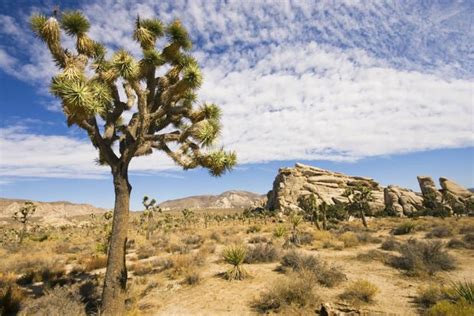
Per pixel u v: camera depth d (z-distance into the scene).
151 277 10.80
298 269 9.72
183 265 11.81
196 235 26.25
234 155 7.94
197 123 7.73
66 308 6.52
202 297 8.19
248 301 7.59
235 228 35.97
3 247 24.14
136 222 61.00
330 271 9.09
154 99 7.73
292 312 6.60
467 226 23.47
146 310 7.43
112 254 6.75
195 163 7.71
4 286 9.95
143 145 7.35
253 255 12.78
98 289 8.76
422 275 9.27
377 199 72.69
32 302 7.60
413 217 52.16
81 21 6.97
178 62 7.86
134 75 6.78
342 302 6.95
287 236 20.22
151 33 7.46
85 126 6.73
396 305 6.78
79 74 6.53
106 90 6.85
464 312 4.97
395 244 15.08
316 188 79.19
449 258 10.38
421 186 72.62
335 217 51.38
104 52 7.97
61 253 20.97
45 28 6.38
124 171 7.14
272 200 87.75
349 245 16.69
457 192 68.25
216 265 12.40
